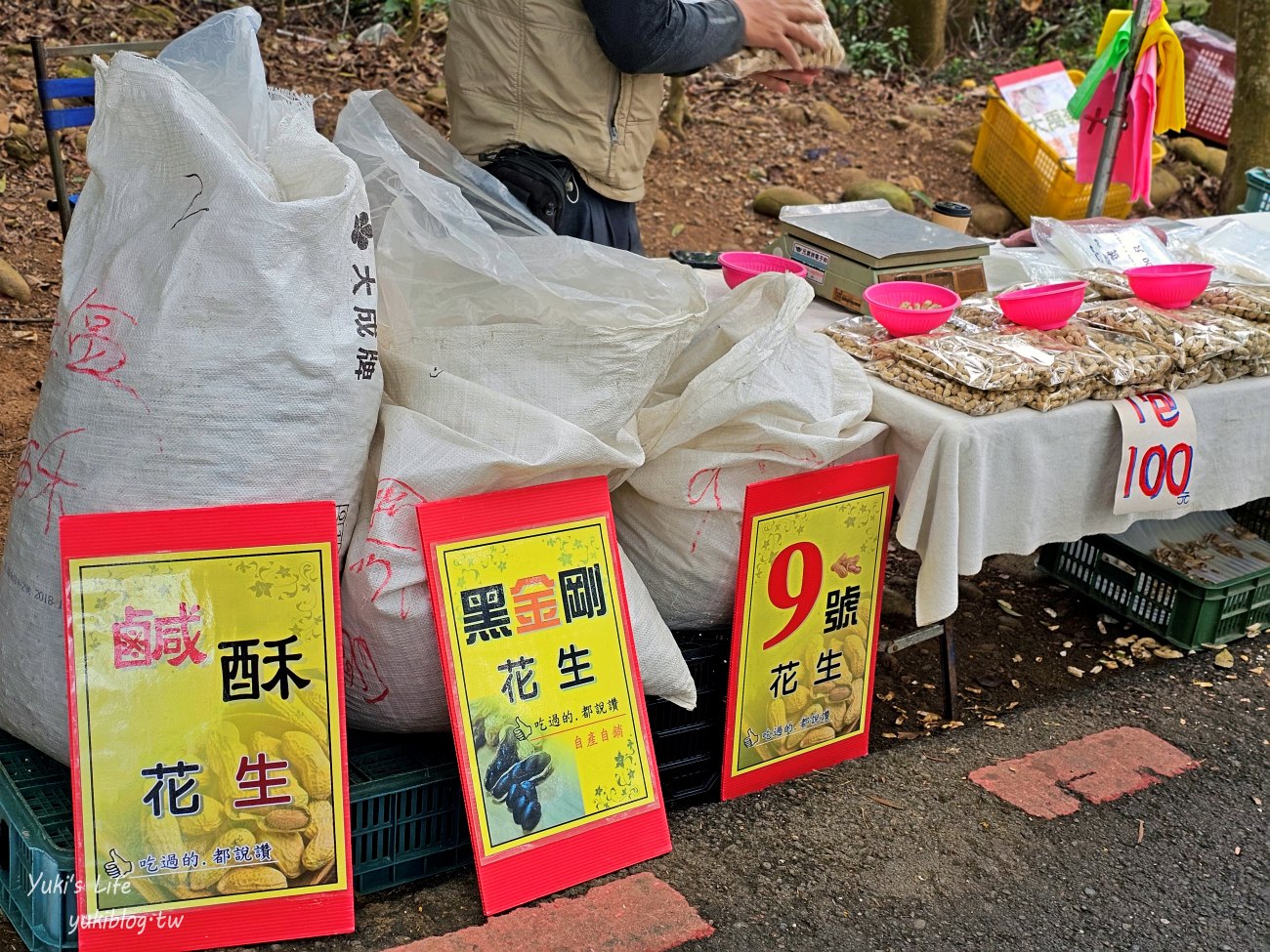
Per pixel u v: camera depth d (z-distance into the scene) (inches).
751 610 98.3
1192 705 123.3
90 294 78.9
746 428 95.6
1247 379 116.0
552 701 88.0
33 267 182.5
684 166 255.0
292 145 82.5
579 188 118.7
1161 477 110.4
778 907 90.4
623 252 95.9
